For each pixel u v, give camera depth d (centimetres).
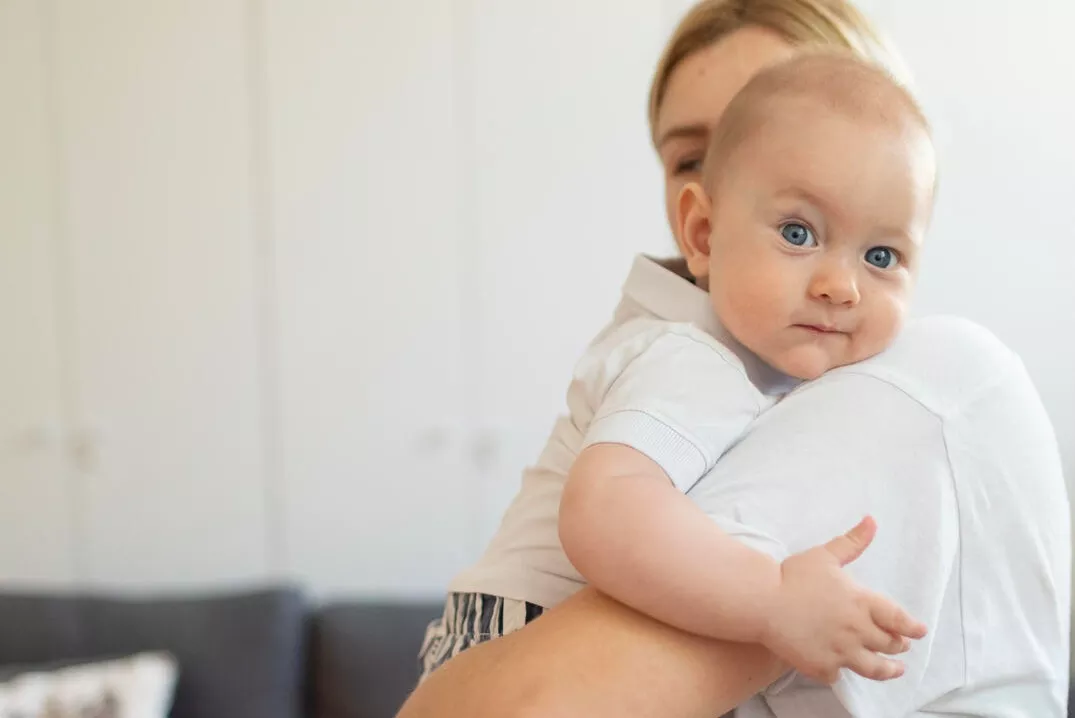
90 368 269
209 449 270
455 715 55
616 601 58
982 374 63
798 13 84
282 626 239
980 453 60
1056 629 62
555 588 71
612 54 258
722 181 70
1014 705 60
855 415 60
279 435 269
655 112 92
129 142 265
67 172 266
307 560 271
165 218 266
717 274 69
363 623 242
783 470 59
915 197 65
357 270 265
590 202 261
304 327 266
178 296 267
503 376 265
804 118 65
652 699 54
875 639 53
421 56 261
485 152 262
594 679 54
